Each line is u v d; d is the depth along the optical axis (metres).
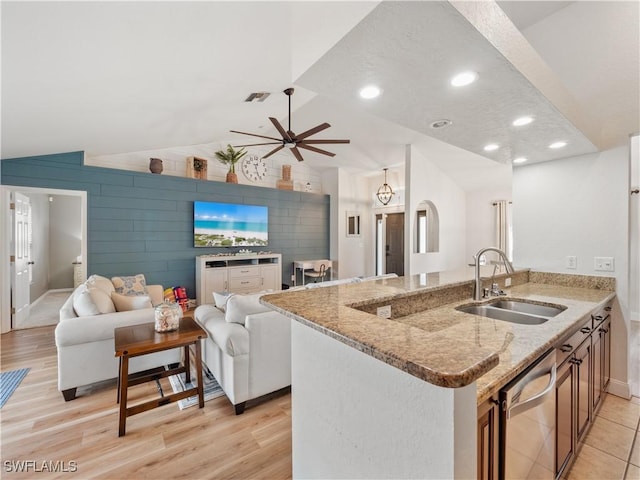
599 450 1.80
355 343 0.85
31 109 2.50
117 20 1.59
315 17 1.34
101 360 2.43
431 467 0.73
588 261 2.59
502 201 6.06
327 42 1.26
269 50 2.28
